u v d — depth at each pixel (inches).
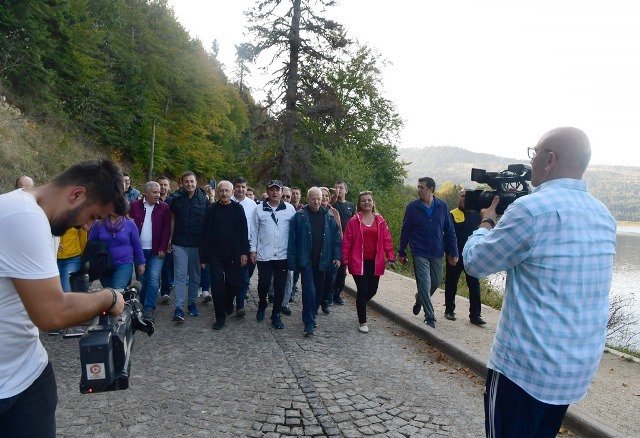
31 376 67.4
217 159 1503.4
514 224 75.4
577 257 73.4
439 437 135.0
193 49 1542.8
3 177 454.0
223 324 241.0
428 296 245.8
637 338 341.4
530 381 73.9
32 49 623.5
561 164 78.2
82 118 829.2
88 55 895.7
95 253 204.4
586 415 144.3
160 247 248.1
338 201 330.6
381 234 247.8
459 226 269.1
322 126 968.3
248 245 251.0
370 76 1191.6
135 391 156.7
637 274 1042.1
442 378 183.0
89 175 66.0
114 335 68.0
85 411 140.6
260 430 133.7
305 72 893.8
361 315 245.0
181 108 1390.3
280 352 204.2
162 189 299.9
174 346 207.0
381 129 1214.3
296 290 338.0
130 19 1243.8
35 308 60.7
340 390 165.9
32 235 60.1
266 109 914.1
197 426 134.0
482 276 80.7
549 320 73.1
